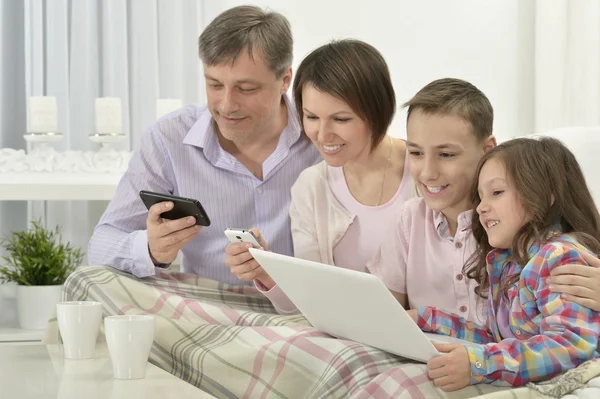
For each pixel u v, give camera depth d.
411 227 1.83
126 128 3.25
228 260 1.82
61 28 3.20
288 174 2.12
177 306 1.78
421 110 1.68
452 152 1.67
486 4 3.36
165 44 3.30
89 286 1.81
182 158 2.10
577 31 3.23
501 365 1.36
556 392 1.32
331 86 1.79
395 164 1.98
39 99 2.85
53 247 2.86
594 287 1.41
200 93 3.33
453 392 1.36
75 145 3.24
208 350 1.60
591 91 3.23
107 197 2.63
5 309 2.83
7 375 1.44
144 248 1.87
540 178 1.51
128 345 1.41
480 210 1.56
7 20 3.18
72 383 1.39
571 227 1.56
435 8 3.36
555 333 1.39
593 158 2.08
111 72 3.23
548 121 3.24
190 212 1.81
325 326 1.57
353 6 3.33
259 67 1.94
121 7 3.23
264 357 1.54
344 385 1.41
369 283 1.29
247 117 1.99
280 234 2.10
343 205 1.98
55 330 1.79
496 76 3.37
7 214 3.19
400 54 3.35
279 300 1.85
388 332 1.38
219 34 1.93
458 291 1.75
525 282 1.48
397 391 1.34
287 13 3.18
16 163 2.82
